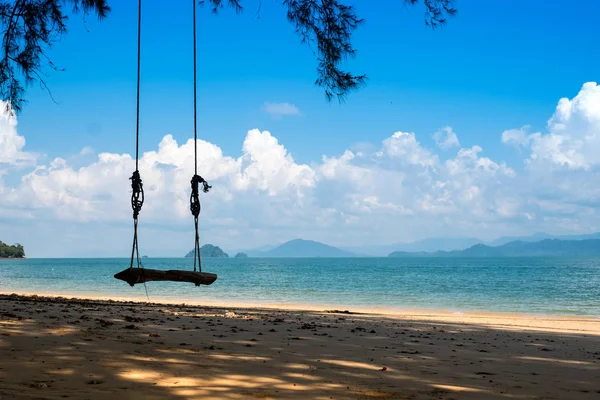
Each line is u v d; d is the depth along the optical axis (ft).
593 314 94.79
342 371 25.30
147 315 50.34
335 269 448.24
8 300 64.28
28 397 17.33
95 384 19.77
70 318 41.14
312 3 34.53
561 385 24.47
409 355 31.99
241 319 51.57
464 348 37.19
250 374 23.27
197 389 19.85
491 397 21.20
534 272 359.87
